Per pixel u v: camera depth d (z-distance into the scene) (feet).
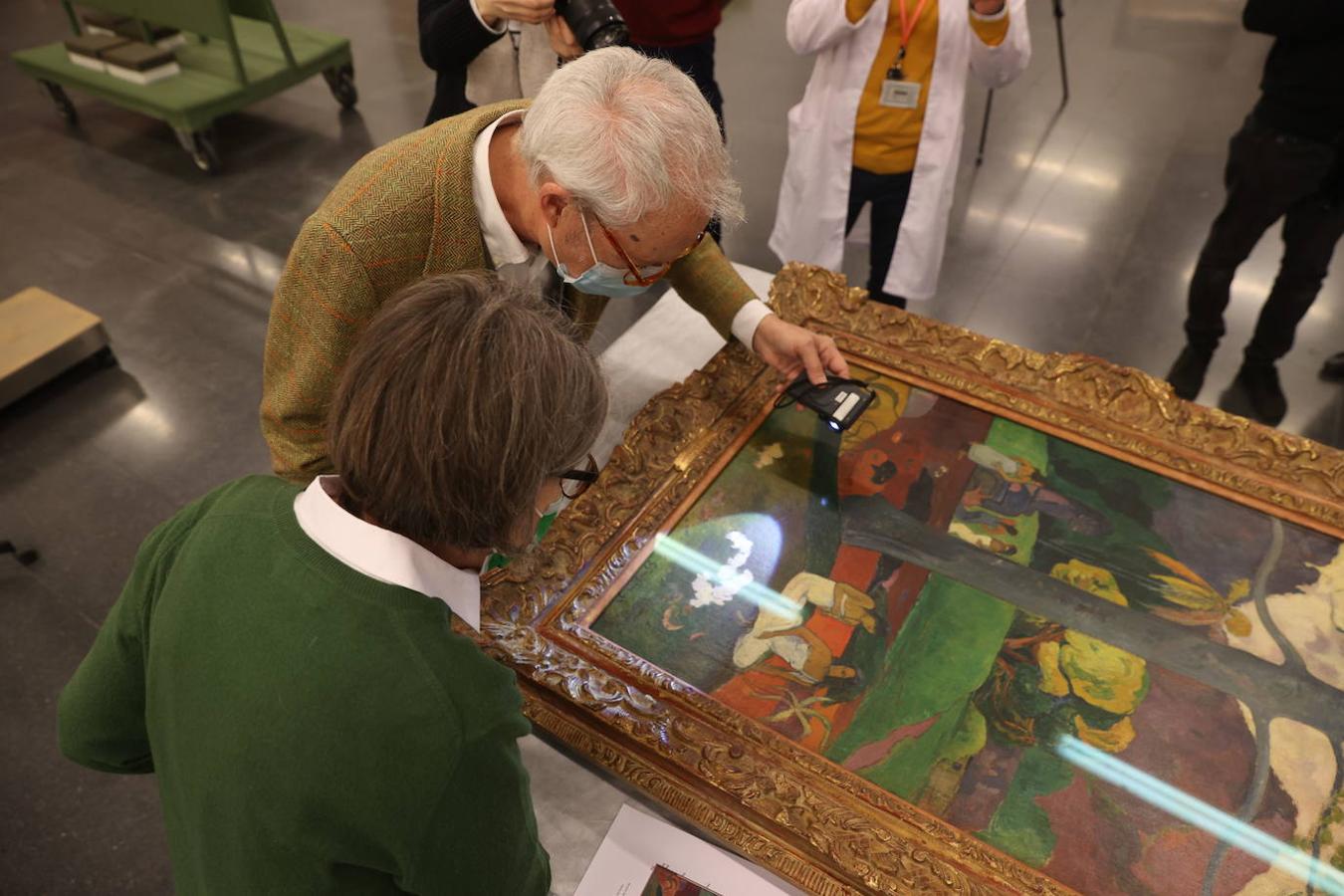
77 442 9.00
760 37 15.34
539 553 4.00
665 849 3.29
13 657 7.18
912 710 3.47
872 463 4.49
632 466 4.38
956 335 5.01
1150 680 3.52
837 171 7.67
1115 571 3.92
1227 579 3.88
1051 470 4.41
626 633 3.78
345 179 3.55
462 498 1.96
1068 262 10.41
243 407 9.32
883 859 3.06
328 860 2.03
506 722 2.14
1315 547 4.00
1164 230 10.75
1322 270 7.55
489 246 3.67
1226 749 3.32
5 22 17.57
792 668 3.63
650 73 3.09
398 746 1.99
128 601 2.48
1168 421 4.50
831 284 5.31
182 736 2.14
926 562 3.99
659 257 3.33
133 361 9.88
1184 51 14.19
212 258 11.35
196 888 2.42
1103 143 12.30
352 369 2.05
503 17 4.78
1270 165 6.99
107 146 13.65
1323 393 8.59
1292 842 3.06
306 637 2.03
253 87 12.81
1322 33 6.25
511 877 2.31
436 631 2.10
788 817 3.18
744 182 12.01
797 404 4.79
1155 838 3.09
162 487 8.55
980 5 6.47
